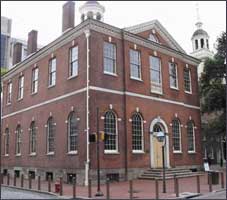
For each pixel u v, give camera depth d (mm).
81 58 24750
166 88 29594
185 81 32438
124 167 24406
